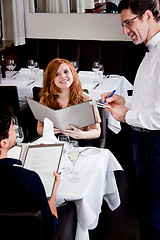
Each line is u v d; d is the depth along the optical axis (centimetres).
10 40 593
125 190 354
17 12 550
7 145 171
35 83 443
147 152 228
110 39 565
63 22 572
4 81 449
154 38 212
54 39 547
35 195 171
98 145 309
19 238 171
